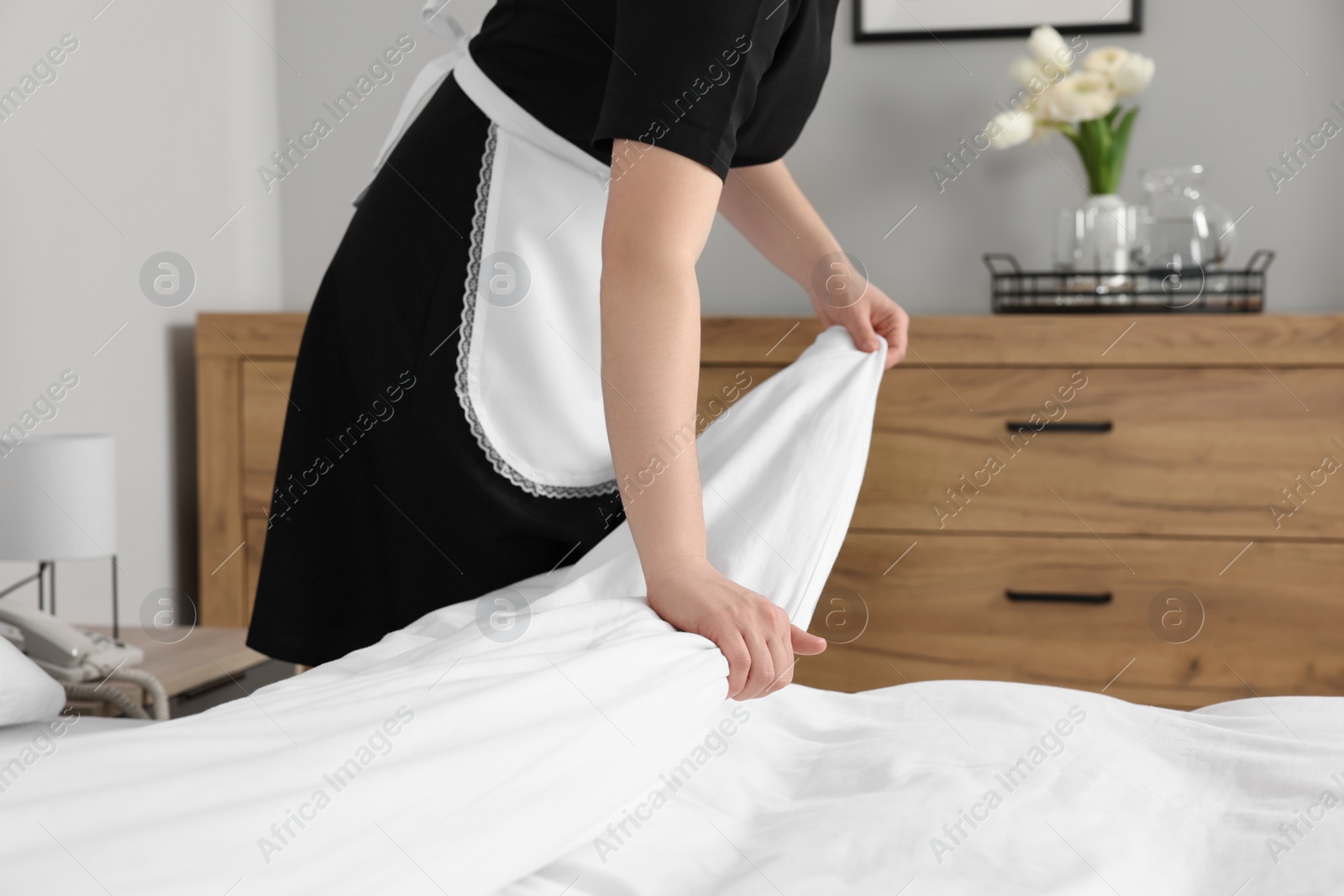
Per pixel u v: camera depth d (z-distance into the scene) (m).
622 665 0.61
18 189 1.53
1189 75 2.11
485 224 0.93
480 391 0.93
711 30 0.74
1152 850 0.56
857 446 1.04
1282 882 0.53
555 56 0.90
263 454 1.90
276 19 2.29
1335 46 2.06
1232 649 1.74
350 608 0.97
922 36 2.17
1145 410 1.74
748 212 1.29
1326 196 2.09
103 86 1.71
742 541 0.95
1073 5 2.13
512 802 0.50
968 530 1.79
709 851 0.58
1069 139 2.05
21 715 0.87
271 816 0.43
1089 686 1.78
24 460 1.34
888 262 2.22
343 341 0.97
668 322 0.73
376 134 2.28
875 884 0.51
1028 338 1.75
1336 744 0.69
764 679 0.68
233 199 2.13
